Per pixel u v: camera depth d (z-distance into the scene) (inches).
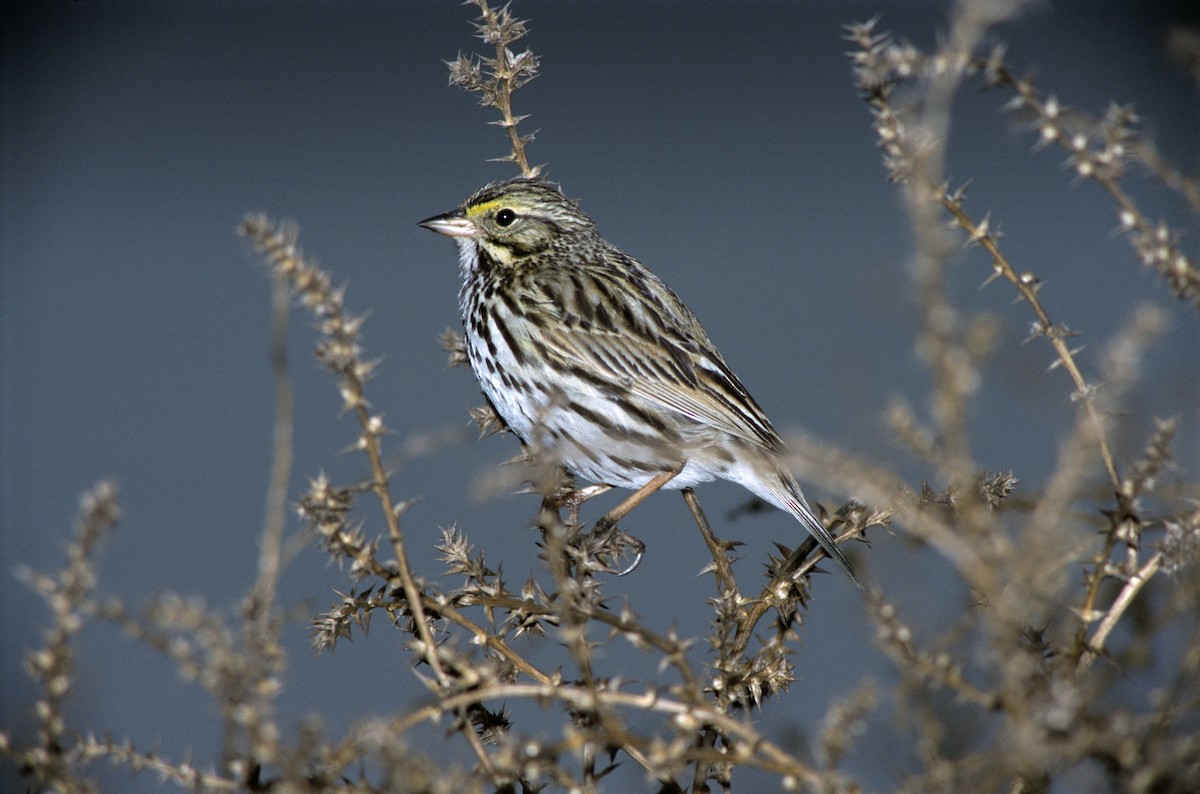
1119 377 218.8
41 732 224.4
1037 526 219.3
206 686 210.1
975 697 228.8
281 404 232.8
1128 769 226.5
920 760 250.7
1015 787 236.4
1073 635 251.9
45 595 215.8
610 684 243.4
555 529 246.5
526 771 233.1
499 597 295.6
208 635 210.2
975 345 223.5
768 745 231.0
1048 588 226.1
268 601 216.4
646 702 237.6
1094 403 223.6
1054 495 220.8
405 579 259.4
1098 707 245.0
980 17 237.5
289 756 211.9
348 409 256.1
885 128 238.8
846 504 316.5
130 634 213.6
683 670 239.0
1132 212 259.8
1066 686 220.7
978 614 252.4
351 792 232.2
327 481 263.0
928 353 221.3
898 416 233.5
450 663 267.4
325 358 251.8
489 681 248.8
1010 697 217.6
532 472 255.1
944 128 238.1
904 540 291.0
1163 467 240.5
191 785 228.1
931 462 231.1
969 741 256.7
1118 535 249.6
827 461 216.1
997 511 287.4
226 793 228.4
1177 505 258.8
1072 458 220.8
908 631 229.0
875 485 217.3
